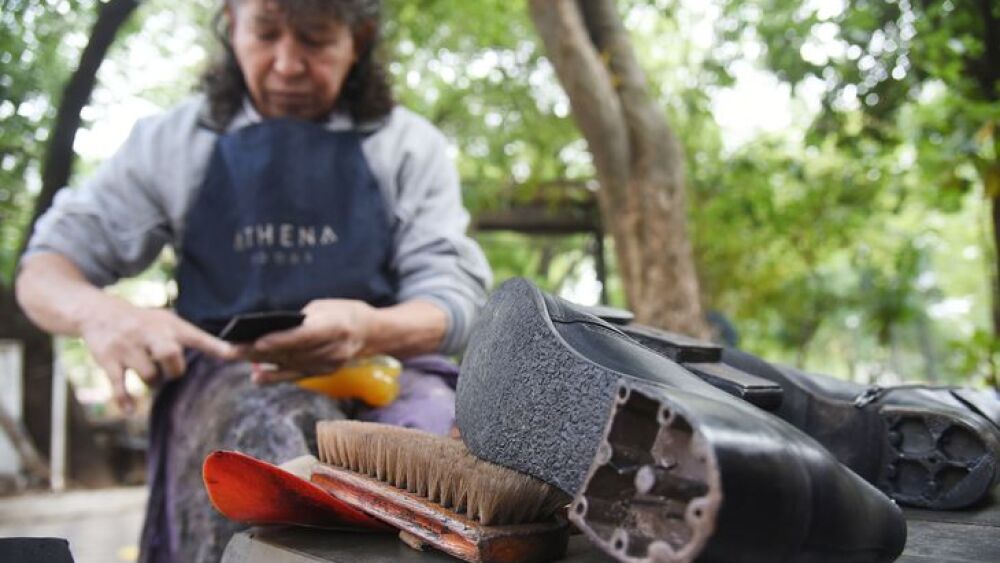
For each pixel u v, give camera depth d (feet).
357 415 4.03
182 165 4.67
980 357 10.48
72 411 20.47
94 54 16.56
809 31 13.60
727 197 21.95
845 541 1.45
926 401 2.67
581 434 1.71
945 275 49.85
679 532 1.32
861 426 2.65
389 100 5.03
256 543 2.09
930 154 11.98
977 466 2.45
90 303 4.26
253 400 3.87
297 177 4.56
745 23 16.17
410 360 4.56
